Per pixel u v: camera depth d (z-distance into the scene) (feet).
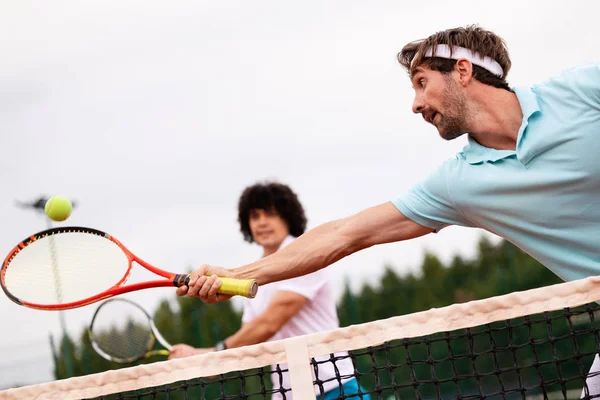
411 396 35.24
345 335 9.43
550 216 9.69
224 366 9.52
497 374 9.39
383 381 35.17
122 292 11.53
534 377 34.09
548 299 9.36
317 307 13.87
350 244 10.82
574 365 33.50
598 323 33.37
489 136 10.04
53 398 9.69
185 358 9.60
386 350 9.43
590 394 10.18
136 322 17.47
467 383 35.01
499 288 44.34
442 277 47.50
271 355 9.48
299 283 13.74
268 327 13.87
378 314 46.01
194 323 42.29
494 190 9.87
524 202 9.75
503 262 46.75
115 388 9.63
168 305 43.83
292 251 10.94
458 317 9.39
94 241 12.01
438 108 10.29
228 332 43.06
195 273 11.16
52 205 11.97
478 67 10.09
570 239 9.73
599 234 9.62
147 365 9.62
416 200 10.57
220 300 10.85
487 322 9.38
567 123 9.42
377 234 10.77
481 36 10.16
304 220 15.23
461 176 10.14
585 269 9.82
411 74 10.59
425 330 9.39
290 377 9.40
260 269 10.95
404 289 46.44
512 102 9.98
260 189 14.93
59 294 11.93
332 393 12.95
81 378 9.68
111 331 17.43
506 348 9.42
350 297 44.70
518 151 9.66
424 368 35.47
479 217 10.27
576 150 9.36
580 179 9.40
